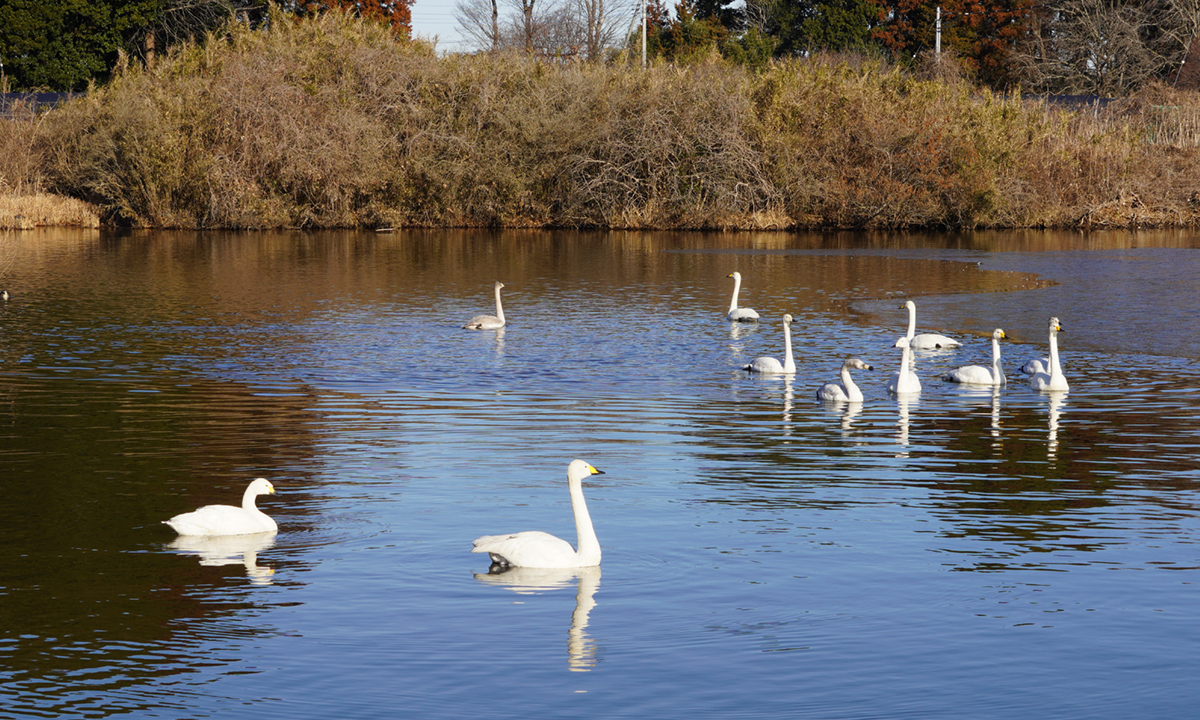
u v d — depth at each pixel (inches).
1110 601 414.3
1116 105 2844.5
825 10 3843.5
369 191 2401.6
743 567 447.8
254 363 914.7
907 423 710.5
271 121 2322.8
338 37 2481.5
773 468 600.4
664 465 605.6
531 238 2241.6
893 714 334.0
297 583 430.9
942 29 3764.8
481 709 337.4
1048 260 1774.1
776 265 1727.4
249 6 3280.0
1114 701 341.1
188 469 592.4
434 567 448.8
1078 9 3484.3
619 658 368.8
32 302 1263.5
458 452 630.5
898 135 2404.0
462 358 944.9
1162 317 1176.8
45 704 340.2
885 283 1496.1
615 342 1032.8
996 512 520.7
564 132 2461.9
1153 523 505.7
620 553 465.1
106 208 2372.0
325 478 576.4
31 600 413.7
